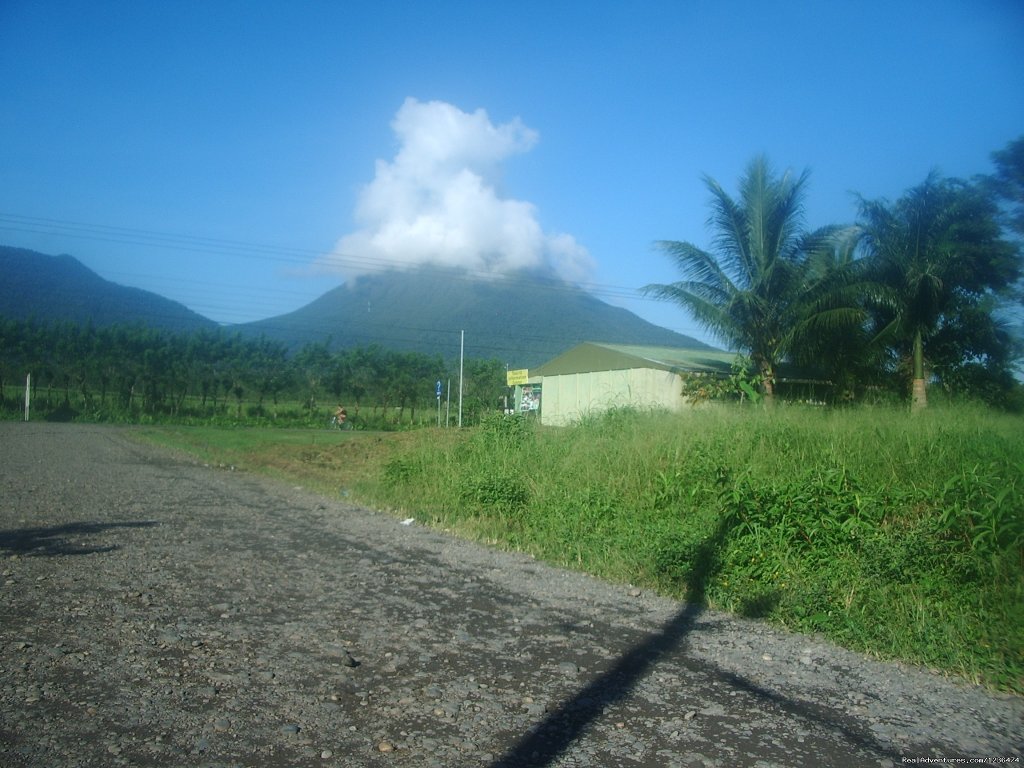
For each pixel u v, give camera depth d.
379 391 49.69
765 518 8.34
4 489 13.25
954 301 22.77
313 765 3.78
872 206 22.66
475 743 4.07
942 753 4.17
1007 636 6.05
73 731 4.04
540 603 7.00
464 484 12.09
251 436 33.41
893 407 16.38
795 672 5.41
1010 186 21.94
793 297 22.55
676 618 6.72
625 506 10.29
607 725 4.36
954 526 7.62
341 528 10.66
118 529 9.86
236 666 5.05
